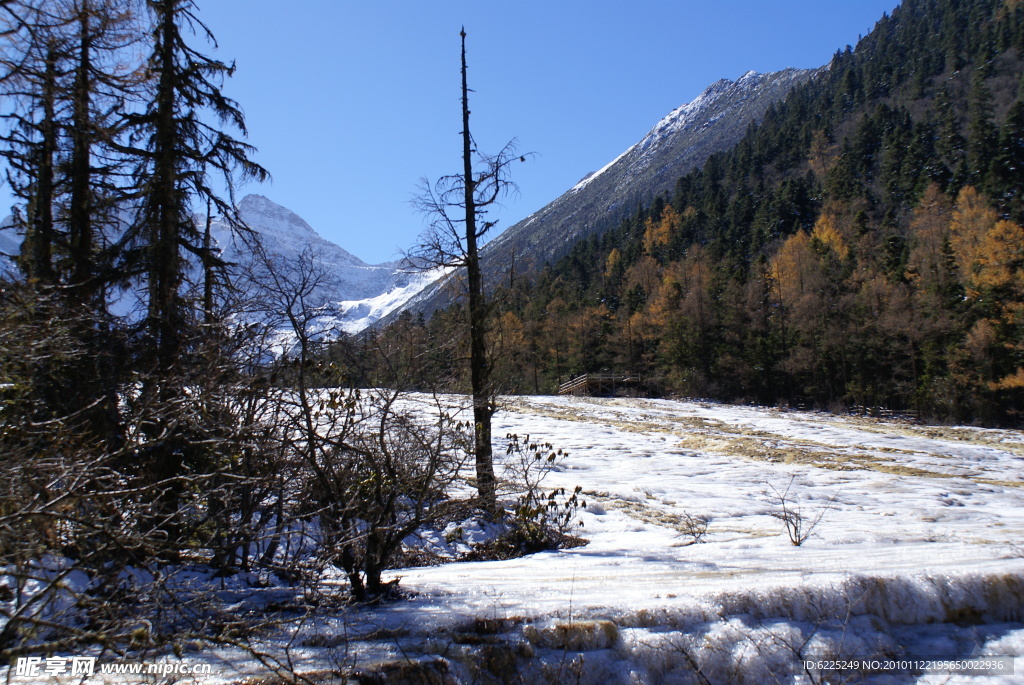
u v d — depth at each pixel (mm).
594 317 67312
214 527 5699
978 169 81625
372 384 6273
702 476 17328
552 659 4406
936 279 52344
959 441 30750
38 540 4484
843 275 63688
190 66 10312
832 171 109562
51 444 5109
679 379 57000
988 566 5953
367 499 5965
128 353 6816
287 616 5102
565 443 22250
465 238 12422
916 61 151875
